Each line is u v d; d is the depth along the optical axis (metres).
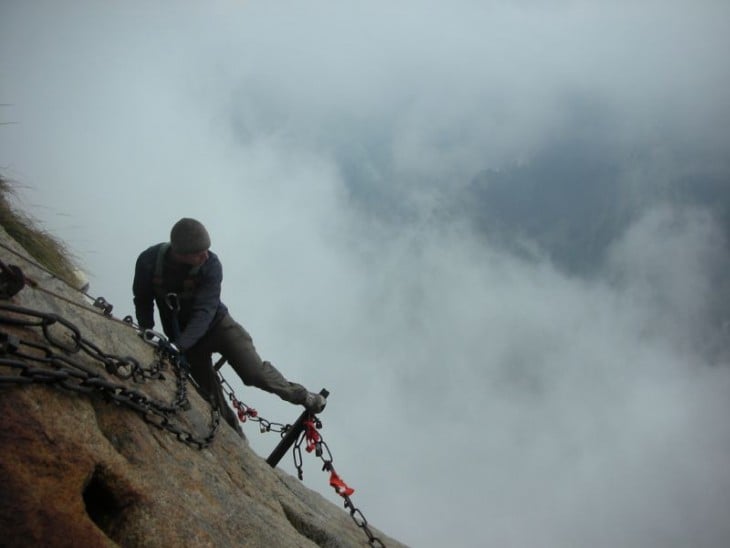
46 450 3.60
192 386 6.76
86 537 3.49
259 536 4.86
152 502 4.14
